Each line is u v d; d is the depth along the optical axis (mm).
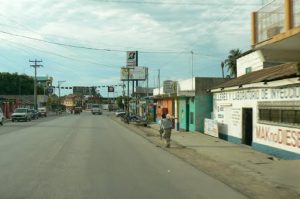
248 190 11711
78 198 10023
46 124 50688
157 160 18016
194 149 23047
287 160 18234
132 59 95250
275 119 20578
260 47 15133
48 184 11766
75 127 43844
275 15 14266
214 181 13039
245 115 25422
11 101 84312
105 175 13547
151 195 10602
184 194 10875
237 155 20375
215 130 30797
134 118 61219
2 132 34969
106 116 93750
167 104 49781
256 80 21844
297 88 18203
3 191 10758
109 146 23750
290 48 15258
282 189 11953
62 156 18391
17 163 16000
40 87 156250
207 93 35750
